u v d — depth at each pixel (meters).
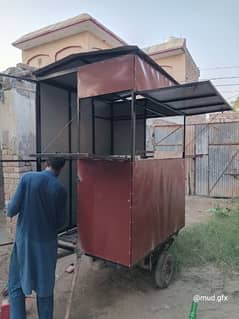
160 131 11.94
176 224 4.46
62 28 12.12
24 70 4.55
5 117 4.73
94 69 3.22
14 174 4.71
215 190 11.26
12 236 4.91
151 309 3.47
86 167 3.36
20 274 2.87
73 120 4.88
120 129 5.68
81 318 3.27
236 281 4.19
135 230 3.12
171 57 16.42
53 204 2.91
